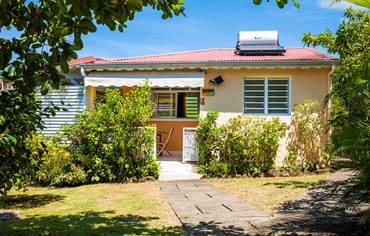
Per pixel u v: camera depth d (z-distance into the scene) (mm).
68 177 15031
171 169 16594
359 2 4473
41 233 8039
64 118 17891
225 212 9727
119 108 15758
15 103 7004
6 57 4969
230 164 16188
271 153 16359
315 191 12109
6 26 5035
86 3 4422
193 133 17531
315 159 16609
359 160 6879
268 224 8422
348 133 6535
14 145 7121
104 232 8062
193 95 21609
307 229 7875
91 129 15562
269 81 17531
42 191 14039
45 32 5102
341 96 7191
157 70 17562
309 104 16766
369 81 6121
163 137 21328
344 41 12984
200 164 16406
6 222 9188
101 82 17375
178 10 6297
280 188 12945
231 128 16406
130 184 15062
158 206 10812
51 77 5070
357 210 8648
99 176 15695
